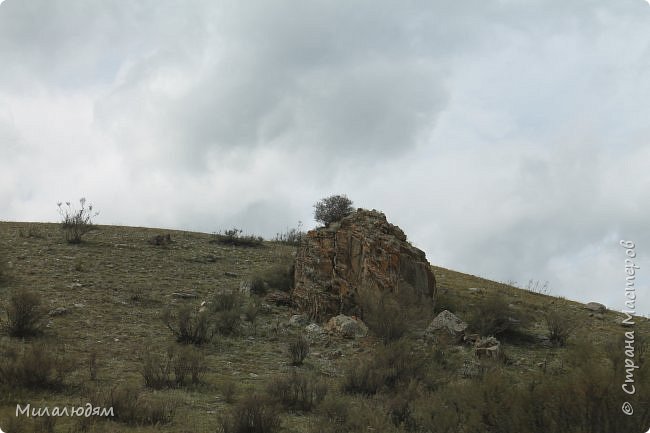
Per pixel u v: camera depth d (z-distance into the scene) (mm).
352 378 15922
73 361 15102
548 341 23188
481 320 23297
